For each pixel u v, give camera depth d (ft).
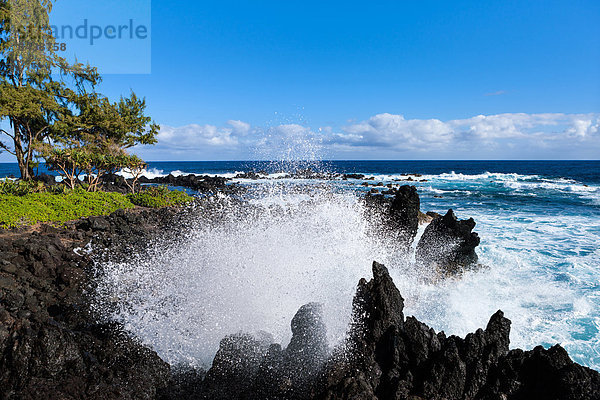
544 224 65.46
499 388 16.06
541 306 30.81
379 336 18.84
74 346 17.40
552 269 39.65
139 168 88.79
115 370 18.17
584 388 14.51
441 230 39.09
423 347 17.46
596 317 28.27
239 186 128.88
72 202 61.21
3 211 47.39
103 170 84.38
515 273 38.70
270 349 19.77
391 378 17.44
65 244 37.99
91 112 91.15
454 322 28.58
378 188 129.59
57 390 16.05
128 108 100.12
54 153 75.05
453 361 16.26
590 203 92.63
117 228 46.44
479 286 35.50
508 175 206.18
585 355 23.32
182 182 139.33
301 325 19.70
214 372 18.97
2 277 25.96
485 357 16.90
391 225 40.63
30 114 77.25
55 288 27.84
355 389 16.30
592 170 281.33
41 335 16.58
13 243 32.63
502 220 70.13
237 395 18.02
